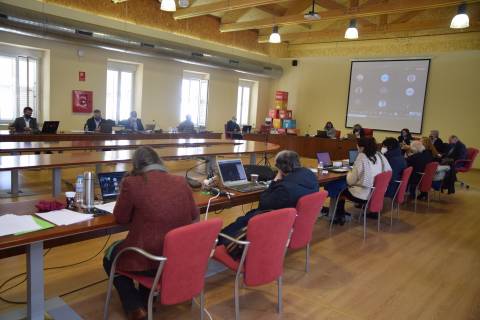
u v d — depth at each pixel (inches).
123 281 84.9
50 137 245.8
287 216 83.0
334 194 166.7
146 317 81.0
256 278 83.0
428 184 209.5
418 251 145.4
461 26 197.9
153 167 77.9
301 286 110.7
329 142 383.6
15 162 138.6
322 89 476.7
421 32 387.5
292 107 506.9
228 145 251.8
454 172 242.1
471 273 126.7
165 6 206.5
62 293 97.6
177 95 403.5
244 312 94.5
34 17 251.3
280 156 110.7
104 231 86.4
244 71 423.5
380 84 426.9
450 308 102.7
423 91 399.5
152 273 75.6
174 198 76.3
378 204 158.4
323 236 157.0
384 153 180.9
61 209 84.7
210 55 373.4
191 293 73.7
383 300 105.2
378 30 364.8
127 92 374.9
